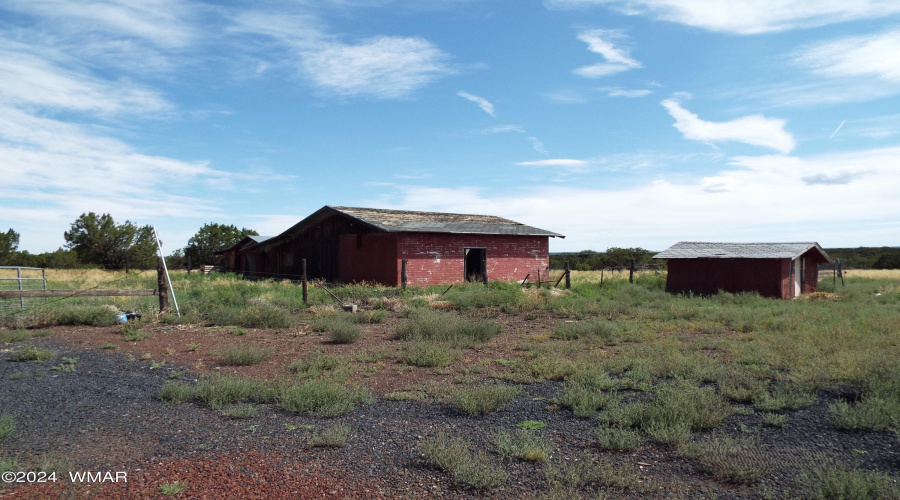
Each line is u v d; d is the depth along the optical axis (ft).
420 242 81.51
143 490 13.51
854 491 12.55
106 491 13.41
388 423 19.22
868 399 19.81
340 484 14.05
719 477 14.39
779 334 36.68
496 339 38.19
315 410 20.72
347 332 36.58
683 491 13.61
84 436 17.61
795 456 15.71
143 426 18.71
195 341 36.91
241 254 138.51
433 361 29.17
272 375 26.71
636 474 14.57
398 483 14.15
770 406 20.20
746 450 15.88
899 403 19.69
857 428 17.99
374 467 15.21
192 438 17.51
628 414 19.16
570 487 13.70
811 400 20.89
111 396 22.44
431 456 15.64
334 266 93.40
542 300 60.75
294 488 13.76
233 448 16.61
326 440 16.99
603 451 16.43
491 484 13.84
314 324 42.55
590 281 93.81
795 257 70.64
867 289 81.97
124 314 46.52
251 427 18.60
